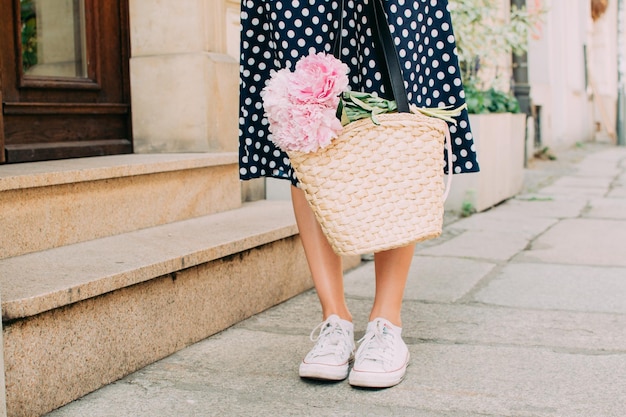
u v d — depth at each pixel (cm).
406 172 167
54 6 298
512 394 183
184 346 221
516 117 578
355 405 178
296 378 197
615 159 944
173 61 325
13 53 278
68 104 299
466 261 340
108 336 192
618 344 221
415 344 223
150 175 268
